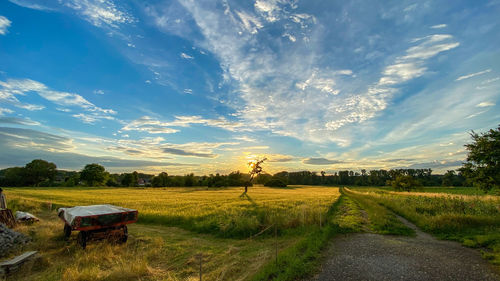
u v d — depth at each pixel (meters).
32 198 32.75
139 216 18.73
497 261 7.14
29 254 8.70
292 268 6.84
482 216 13.38
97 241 11.59
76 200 31.59
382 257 8.12
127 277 7.27
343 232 12.19
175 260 9.05
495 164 14.98
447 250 8.82
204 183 108.62
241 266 8.01
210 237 12.91
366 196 40.41
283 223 13.86
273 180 104.56
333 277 6.43
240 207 23.27
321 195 45.47
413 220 15.26
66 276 7.25
